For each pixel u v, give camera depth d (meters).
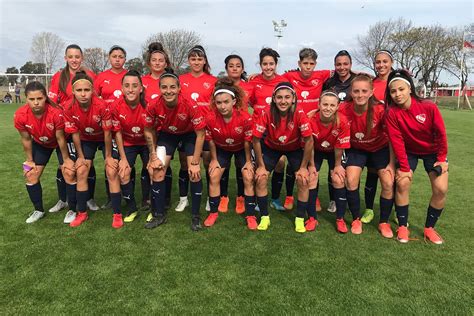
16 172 6.72
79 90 3.98
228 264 3.38
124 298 2.84
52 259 3.44
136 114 4.25
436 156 4.00
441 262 3.46
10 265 3.31
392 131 3.85
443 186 3.78
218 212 4.88
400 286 3.04
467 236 4.08
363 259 3.51
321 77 5.21
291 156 4.38
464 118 21.39
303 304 2.79
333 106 3.89
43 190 5.67
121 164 4.33
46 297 2.85
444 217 4.65
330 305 2.78
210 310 2.71
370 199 4.60
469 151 9.88
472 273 3.26
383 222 4.21
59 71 5.30
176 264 3.37
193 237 4.01
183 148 4.76
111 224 4.35
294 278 3.15
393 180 4.02
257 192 4.28
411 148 4.04
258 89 5.16
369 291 2.96
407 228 4.29
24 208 4.84
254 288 2.99
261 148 4.47
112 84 5.16
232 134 4.23
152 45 5.04
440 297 2.89
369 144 4.16
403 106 3.79
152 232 4.13
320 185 6.31
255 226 4.29
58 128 4.16
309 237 4.06
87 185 4.38
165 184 4.78
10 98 32.78
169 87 3.86
